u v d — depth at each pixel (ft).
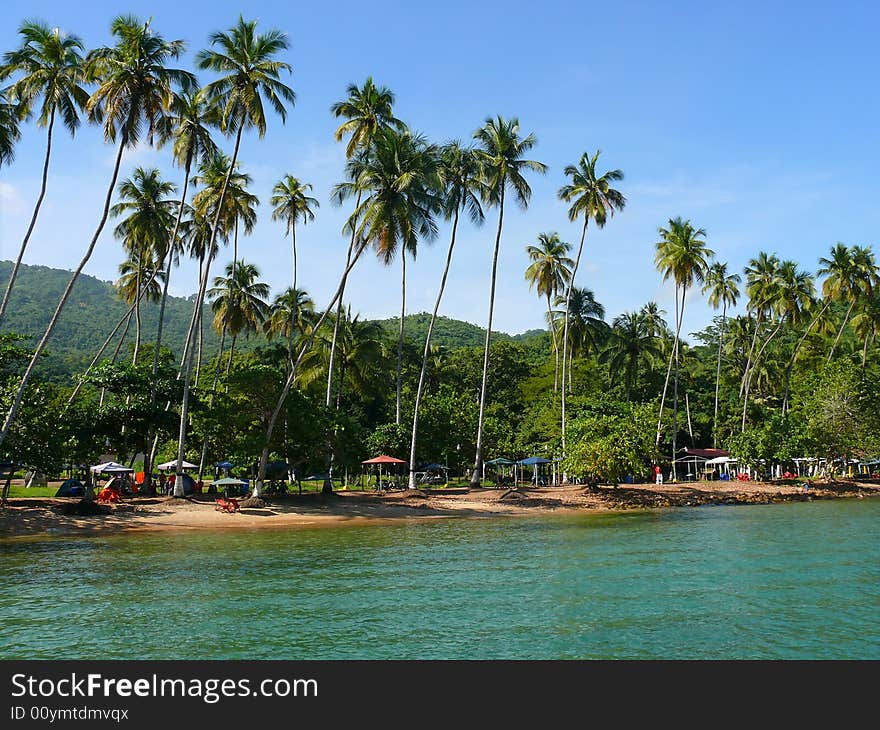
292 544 101.09
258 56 136.98
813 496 189.47
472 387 318.65
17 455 122.52
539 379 281.74
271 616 55.31
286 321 221.87
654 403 182.70
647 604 57.98
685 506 170.30
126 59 120.98
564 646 46.96
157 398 158.30
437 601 60.13
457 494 171.01
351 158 161.48
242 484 161.79
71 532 115.75
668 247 221.66
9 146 125.59
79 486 151.33
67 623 53.57
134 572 76.28
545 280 209.56
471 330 571.28
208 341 609.83
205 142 151.02
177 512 133.08
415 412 182.39
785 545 92.73
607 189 198.29
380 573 74.59
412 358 314.35
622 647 46.75
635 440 172.55
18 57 119.65
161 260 174.60
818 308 273.13
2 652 46.73
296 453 154.61
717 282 261.24
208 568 78.89
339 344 212.64
